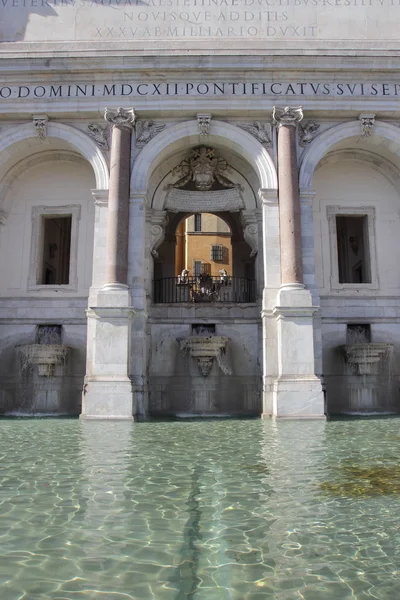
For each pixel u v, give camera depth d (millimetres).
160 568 4504
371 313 19844
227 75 18000
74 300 19703
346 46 18453
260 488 7000
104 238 17797
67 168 20578
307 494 6723
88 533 5297
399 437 11688
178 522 5637
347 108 18109
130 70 17844
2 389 19188
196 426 14211
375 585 4215
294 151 17875
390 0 19797
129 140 18047
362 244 22375
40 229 20453
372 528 5488
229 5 19609
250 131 18406
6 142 18500
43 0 19641
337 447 10289
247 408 19203
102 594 4031
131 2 19531
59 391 19047
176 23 19406
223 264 41594
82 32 19391
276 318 17141
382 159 20312
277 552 4863
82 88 18141
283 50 17594
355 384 19250
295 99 18062
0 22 19516
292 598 3992
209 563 4613
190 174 20688
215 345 18562
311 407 15938
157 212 20328
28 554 4773
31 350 18453
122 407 15977
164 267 24344
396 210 20688
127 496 6598
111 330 16484
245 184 20625
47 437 11820
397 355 19562
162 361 19516
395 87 18297
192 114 18266
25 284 19922
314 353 17188
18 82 18172
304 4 19672
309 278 17547
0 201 20047
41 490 6855
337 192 20719
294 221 17344
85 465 8438
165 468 8219
